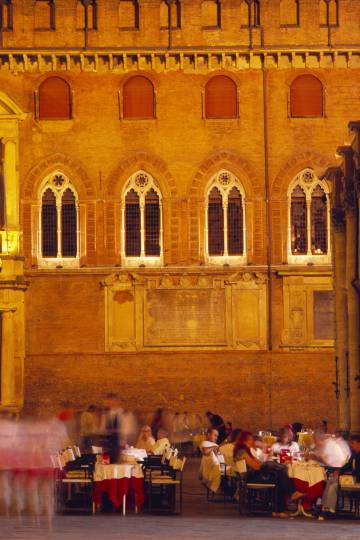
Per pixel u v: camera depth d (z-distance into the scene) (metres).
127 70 73.50
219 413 71.88
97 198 72.81
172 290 72.56
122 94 73.38
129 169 73.00
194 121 73.25
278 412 71.94
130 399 72.06
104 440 49.72
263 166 73.00
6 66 73.25
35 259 72.50
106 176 72.88
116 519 35.69
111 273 72.38
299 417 71.94
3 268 71.88
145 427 46.91
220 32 73.38
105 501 39.00
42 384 72.00
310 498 37.22
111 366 72.25
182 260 72.81
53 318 72.31
